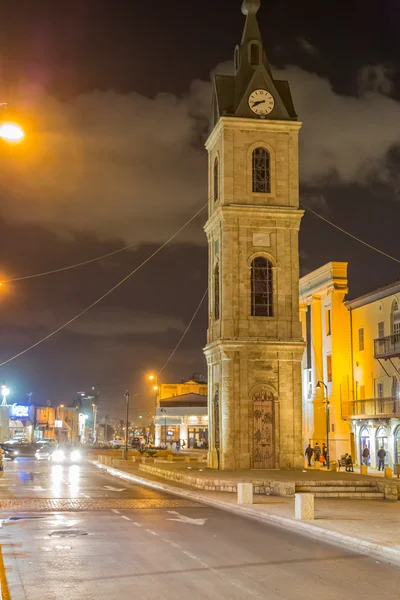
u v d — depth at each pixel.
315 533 19.12
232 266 43.66
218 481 31.66
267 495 29.67
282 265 44.22
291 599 11.52
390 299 53.06
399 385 51.31
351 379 58.78
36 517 22.06
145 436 150.12
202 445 104.19
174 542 17.03
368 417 54.06
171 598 11.50
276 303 43.88
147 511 24.00
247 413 42.41
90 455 82.69
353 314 59.12
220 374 43.22
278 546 16.78
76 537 17.80
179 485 34.56
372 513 23.17
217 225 45.72
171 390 133.62
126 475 44.50
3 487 34.59
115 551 15.76
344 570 14.01
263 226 44.34
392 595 11.91
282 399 42.88
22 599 11.38
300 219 44.66
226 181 44.38
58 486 35.53
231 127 44.78
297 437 42.69
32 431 128.50
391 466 51.19
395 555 15.43
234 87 46.28
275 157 45.06
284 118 45.16
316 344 63.34
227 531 19.14
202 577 13.09
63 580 12.80
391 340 51.94
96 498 28.83
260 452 42.44
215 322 45.59
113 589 12.10
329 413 60.28
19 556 15.15
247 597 11.60
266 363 43.12
